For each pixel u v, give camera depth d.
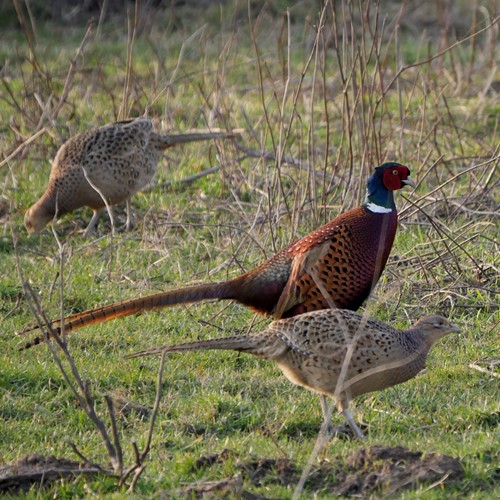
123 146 14.29
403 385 9.71
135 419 9.12
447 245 12.45
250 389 9.77
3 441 8.71
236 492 7.21
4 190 15.75
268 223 13.44
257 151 15.83
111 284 12.53
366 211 10.28
